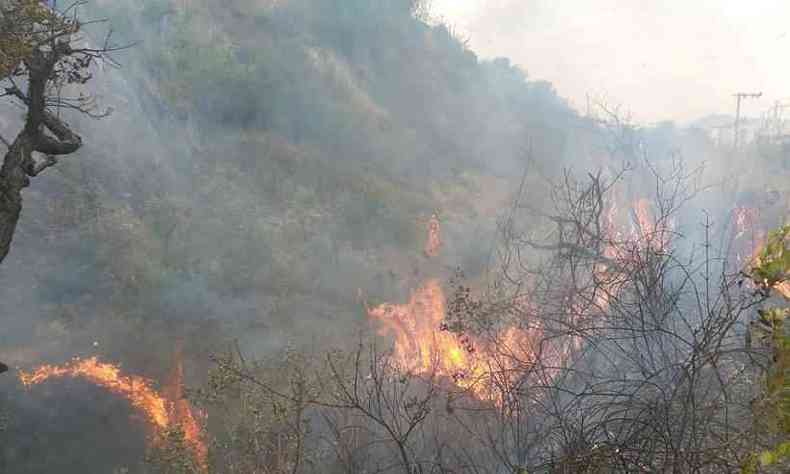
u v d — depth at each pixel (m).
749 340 3.03
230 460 6.92
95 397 8.97
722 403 3.99
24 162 5.38
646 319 5.16
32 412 8.39
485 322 6.39
